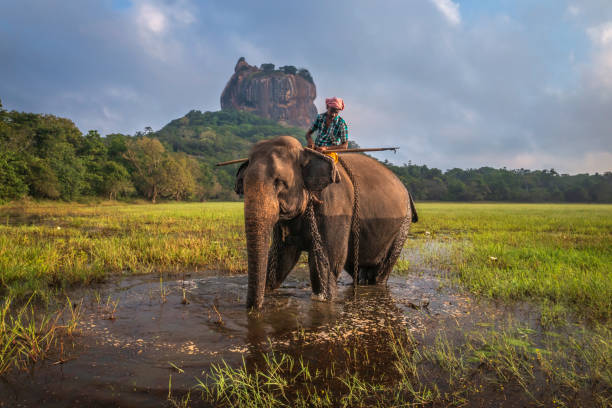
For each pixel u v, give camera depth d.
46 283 5.00
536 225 16.98
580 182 155.62
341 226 4.48
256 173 3.72
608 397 2.41
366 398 2.37
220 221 17.27
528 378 2.68
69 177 52.66
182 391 2.39
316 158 4.06
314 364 2.85
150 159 79.06
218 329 3.50
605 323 3.83
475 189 134.75
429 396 2.40
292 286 5.25
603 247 8.86
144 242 8.69
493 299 4.77
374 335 3.46
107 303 4.23
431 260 7.69
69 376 2.54
